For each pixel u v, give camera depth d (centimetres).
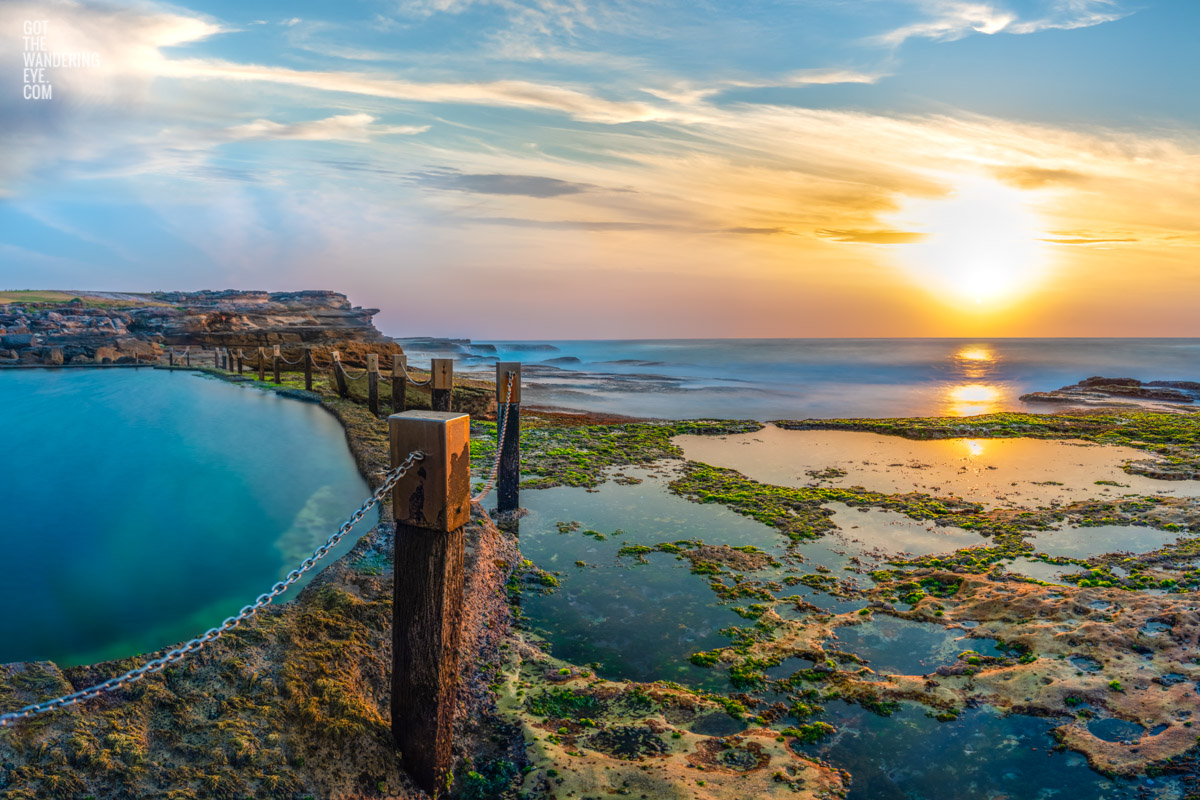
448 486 381
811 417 2636
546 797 437
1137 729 505
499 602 728
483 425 1847
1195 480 1381
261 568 727
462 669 558
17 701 393
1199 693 531
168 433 1545
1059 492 1288
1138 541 978
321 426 1680
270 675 448
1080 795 452
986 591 764
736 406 2975
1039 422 2050
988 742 509
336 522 896
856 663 631
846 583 827
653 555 920
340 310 6209
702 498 1212
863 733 526
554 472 1377
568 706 554
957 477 1414
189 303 6912
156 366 3578
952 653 649
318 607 540
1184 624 625
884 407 2972
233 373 3055
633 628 706
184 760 371
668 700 562
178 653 329
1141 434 1870
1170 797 441
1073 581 821
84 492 1011
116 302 6172
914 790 461
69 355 3659
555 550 936
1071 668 584
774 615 733
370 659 494
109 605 621
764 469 1485
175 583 678
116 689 413
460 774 454
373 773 402
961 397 3441
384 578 614
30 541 790
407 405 2009
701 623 719
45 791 332
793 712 554
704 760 485
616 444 1706
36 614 596
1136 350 12325
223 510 939
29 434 1495
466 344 12081
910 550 953
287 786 370
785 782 460
